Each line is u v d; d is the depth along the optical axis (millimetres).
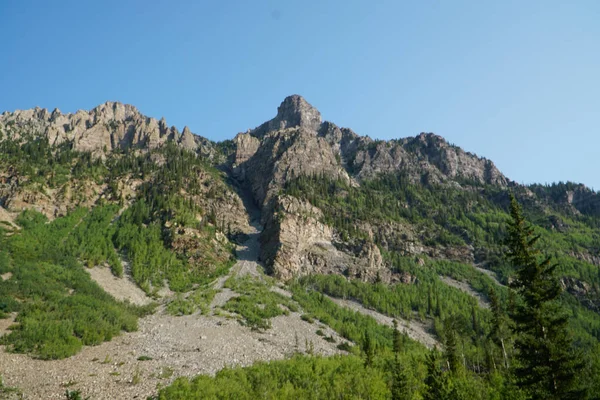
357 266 154375
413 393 56188
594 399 39188
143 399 48812
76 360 59781
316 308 116375
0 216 135375
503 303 135125
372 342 94000
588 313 144000
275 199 190625
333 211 193625
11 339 60719
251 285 123938
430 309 132250
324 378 58875
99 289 99812
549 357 36219
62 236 131750
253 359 72312
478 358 93688
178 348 73750
